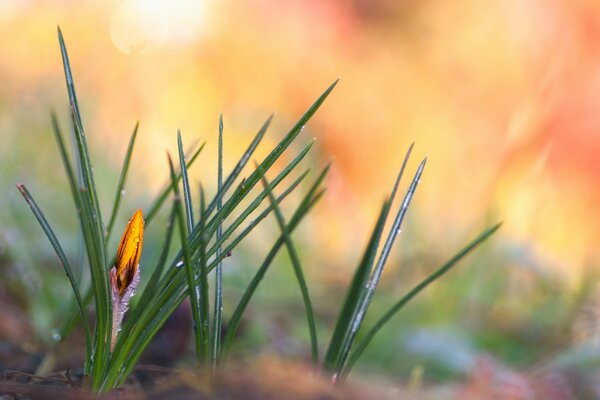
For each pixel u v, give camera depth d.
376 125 2.33
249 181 0.46
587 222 1.69
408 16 2.43
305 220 1.26
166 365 0.58
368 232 1.48
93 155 1.12
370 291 0.50
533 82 2.18
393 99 2.35
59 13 1.56
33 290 0.68
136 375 0.49
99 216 0.44
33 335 0.62
